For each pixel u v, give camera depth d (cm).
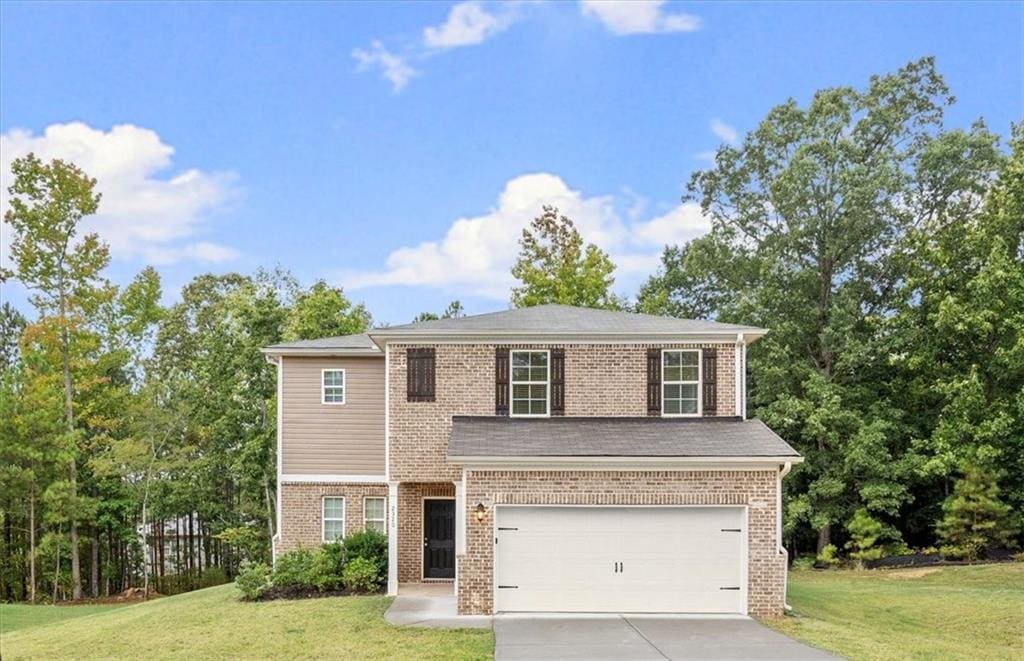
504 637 1623
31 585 3641
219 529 4178
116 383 4519
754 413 3756
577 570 1911
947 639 1886
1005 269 3038
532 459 1902
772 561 1891
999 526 3212
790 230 3738
